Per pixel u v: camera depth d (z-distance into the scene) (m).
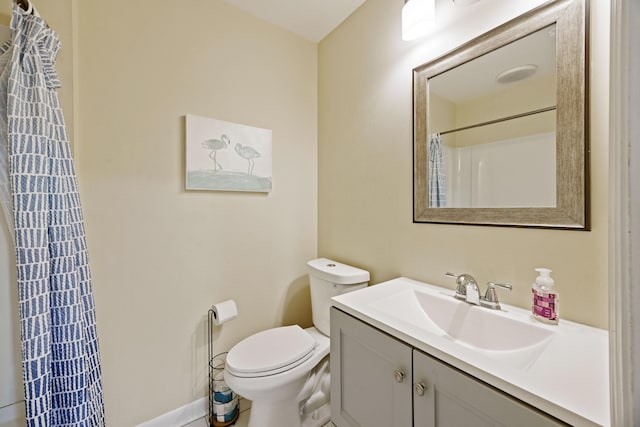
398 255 1.37
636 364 0.39
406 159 1.32
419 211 1.26
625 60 0.39
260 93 1.69
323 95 1.90
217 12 1.53
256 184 1.66
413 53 1.28
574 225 0.80
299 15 1.66
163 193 1.38
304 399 1.39
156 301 1.37
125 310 1.29
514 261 0.94
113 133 1.25
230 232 1.60
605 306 0.76
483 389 0.60
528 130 0.90
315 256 1.96
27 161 0.89
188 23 1.44
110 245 1.26
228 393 1.46
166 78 1.38
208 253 1.52
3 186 0.94
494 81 0.98
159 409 1.38
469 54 1.05
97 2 1.22
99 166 1.23
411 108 1.29
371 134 1.52
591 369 0.59
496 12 0.97
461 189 1.09
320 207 1.94
